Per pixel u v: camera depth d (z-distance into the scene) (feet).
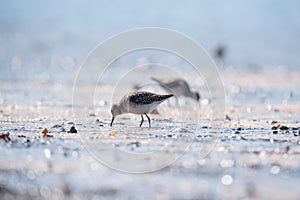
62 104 57.06
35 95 64.39
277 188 27.81
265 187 27.99
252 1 231.91
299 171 30.48
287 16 201.05
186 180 29.14
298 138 38.96
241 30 171.12
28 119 46.91
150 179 29.37
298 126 44.52
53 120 46.55
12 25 175.32
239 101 62.23
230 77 87.92
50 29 167.02
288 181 28.89
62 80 80.69
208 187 28.07
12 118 47.37
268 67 102.42
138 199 26.43
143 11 215.51
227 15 205.36
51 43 136.56
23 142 36.91
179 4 231.30
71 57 114.11
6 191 27.32
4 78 81.61
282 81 82.84
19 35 151.94
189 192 27.32
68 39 143.84
